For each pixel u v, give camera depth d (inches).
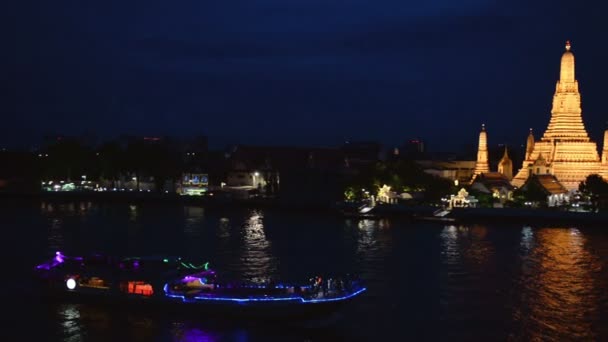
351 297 2851.9
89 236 5280.5
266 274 3740.2
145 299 2955.2
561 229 5895.7
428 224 6353.3
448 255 4375.0
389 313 2952.8
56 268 3157.0
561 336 2642.7
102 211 7731.3
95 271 3068.4
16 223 6190.9
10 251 4493.1
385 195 7647.6
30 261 4126.5
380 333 2687.0
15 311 2989.7
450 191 7682.1
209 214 7500.0
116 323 2824.8
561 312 2972.4
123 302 3002.0
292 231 5757.9
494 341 2583.7
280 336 2689.5
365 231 5762.8
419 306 3061.0
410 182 7765.8
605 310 2994.6
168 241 5034.5
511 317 2886.3
